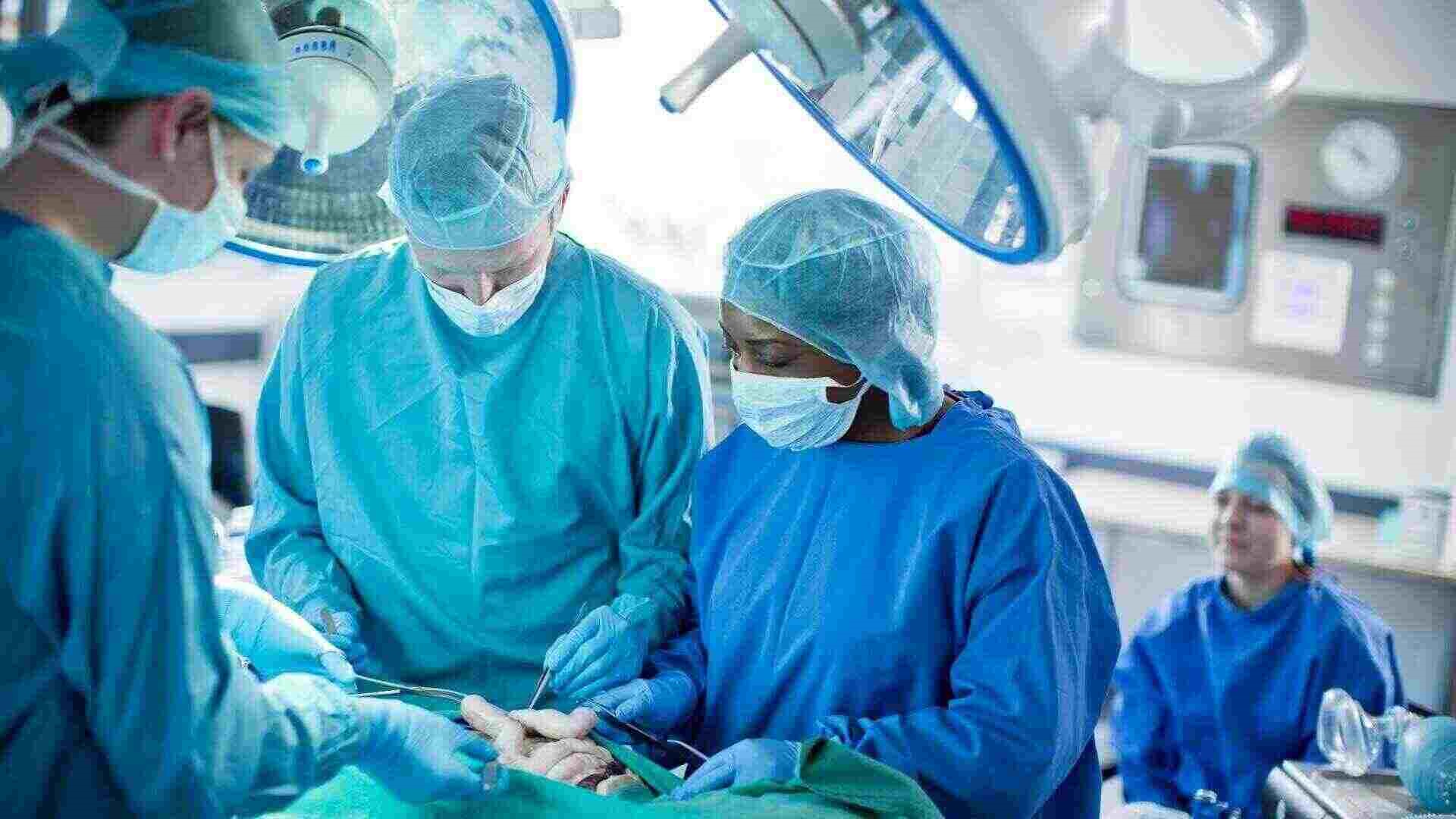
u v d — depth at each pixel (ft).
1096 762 5.10
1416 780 6.77
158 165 3.56
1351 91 11.16
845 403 4.86
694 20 13.05
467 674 5.90
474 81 5.08
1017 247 3.68
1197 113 3.50
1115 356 12.49
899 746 4.49
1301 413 11.91
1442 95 10.96
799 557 5.02
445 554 5.79
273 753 3.67
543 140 5.08
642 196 13.65
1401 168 11.17
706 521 5.42
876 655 4.78
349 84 4.57
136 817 3.57
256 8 3.71
